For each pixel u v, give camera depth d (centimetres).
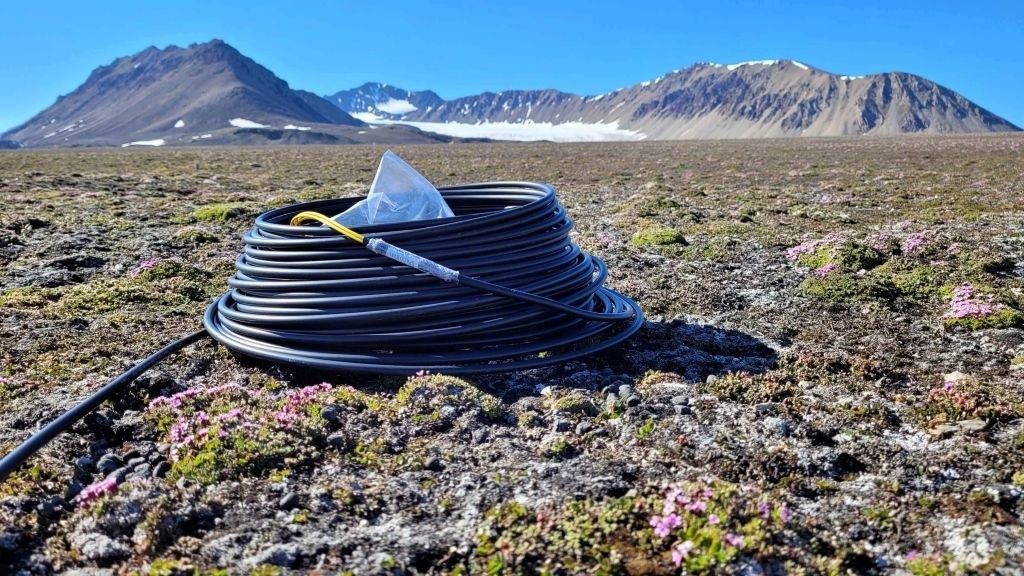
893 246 189
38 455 75
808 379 99
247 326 104
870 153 751
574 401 87
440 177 539
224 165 683
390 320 97
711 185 418
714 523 58
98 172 541
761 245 202
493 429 82
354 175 532
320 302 97
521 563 57
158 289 149
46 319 128
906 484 70
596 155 877
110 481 67
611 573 55
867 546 61
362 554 59
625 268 175
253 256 107
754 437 79
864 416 85
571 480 69
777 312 136
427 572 57
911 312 136
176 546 60
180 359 104
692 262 182
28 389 94
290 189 412
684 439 78
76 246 197
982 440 79
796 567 56
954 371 104
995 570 56
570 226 117
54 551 60
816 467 73
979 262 168
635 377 99
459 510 65
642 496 64
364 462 74
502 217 103
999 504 66
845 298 144
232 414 80
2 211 274
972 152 702
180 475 71
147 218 258
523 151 1064
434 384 90
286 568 57
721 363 105
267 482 70
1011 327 123
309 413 83
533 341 105
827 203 313
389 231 100
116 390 89
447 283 99
